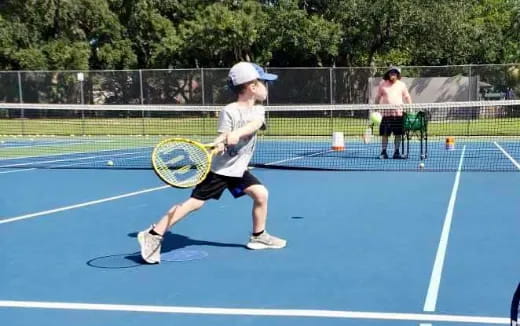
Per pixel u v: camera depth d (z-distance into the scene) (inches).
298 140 767.1
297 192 352.2
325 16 1234.0
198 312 156.9
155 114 884.6
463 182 379.2
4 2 1349.7
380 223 262.2
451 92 837.8
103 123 893.2
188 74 882.8
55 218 284.5
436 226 254.2
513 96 821.2
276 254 213.5
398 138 538.0
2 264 205.9
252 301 164.9
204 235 244.7
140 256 214.2
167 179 192.5
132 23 1440.7
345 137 770.2
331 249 218.7
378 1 1127.0
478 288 172.4
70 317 155.0
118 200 332.5
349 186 372.2
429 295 166.9
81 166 508.4
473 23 1285.7
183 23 1414.9
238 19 1236.5
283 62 1307.8
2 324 150.9
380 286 175.5
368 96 827.4
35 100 913.5
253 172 451.2
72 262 207.3
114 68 1430.9
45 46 1305.4
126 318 153.7
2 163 538.3
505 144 673.6
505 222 259.3
